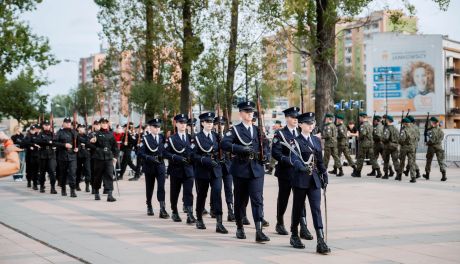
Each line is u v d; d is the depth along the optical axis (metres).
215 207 9.95
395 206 12.48
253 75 29.38
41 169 17.14
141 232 9.91
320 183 8.30
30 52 34.22
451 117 69.56
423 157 30.56
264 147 9.72
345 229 9.81
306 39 23.94
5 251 8.47
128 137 20.56
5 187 19.00
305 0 21.59
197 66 29.75
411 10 22.38
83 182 20.77
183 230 10.14
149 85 34.41
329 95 23.36
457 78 72.00
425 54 57.75
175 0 29.36
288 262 7.43
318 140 8.55
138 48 33.44
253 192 9.02
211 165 9.92
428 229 9.74
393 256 7.71
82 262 7.69
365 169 23.73
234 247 8.49
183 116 11.30
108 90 37.06
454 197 14.02
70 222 11.06
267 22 24.58
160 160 11.81
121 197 15.33
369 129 19.69
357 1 21.97
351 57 99.94
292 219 8.49
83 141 17.03
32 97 51.44
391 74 58.78
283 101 57.53
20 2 34.06
